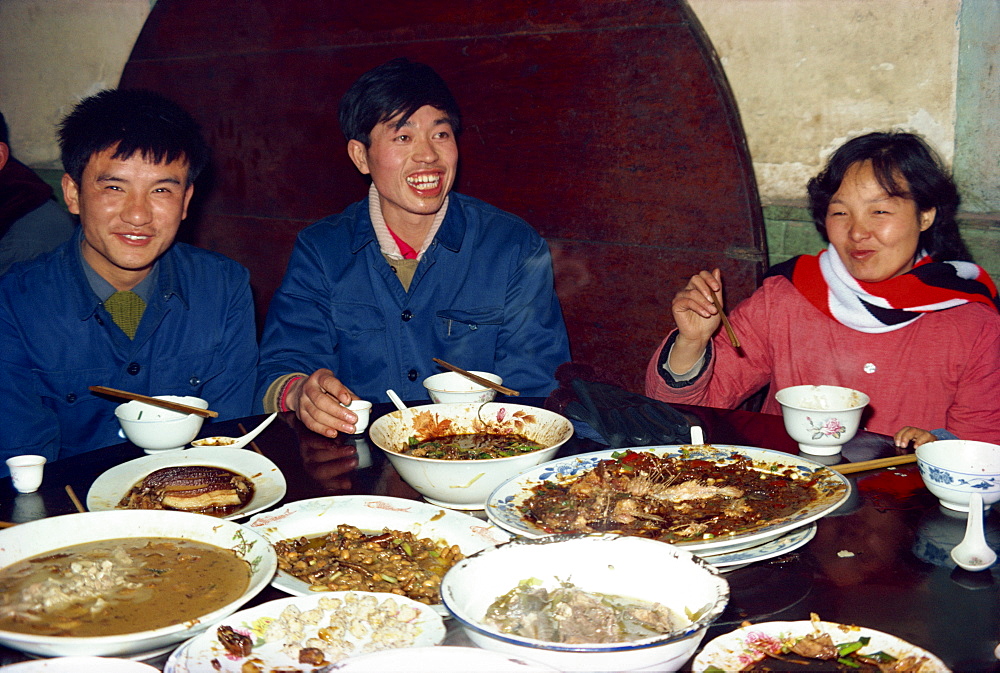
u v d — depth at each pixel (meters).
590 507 1.77
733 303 3.97
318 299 3.34
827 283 3.05
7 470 2.72
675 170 4.01
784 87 3.84
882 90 3.65
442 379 2.75
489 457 2.12
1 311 2.83
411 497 2.00
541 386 3.33
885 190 2.76
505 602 1.38
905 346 2.91
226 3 5.37
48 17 6.27
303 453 2.31
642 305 4.26
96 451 2.36
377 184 3.22
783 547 1.60
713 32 3.96
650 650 1.12
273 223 5.56
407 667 1.14
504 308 3.42
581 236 4.38
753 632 1.32
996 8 3.35
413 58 4.70
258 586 1.38
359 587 1.53
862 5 3.61
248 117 5.49
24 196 4.08
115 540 1.65
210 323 3.12
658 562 1.42
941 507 1.88
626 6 3.97
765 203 4.00
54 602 1.39
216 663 1.23
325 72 5.06
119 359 2.96
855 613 1.44
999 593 1.50
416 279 3.34
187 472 2.03
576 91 4.21
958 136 3.55
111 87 6.18
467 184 4.72
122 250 2.71
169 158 2.68
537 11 4.23
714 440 2.34
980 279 2.95
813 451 2.21
